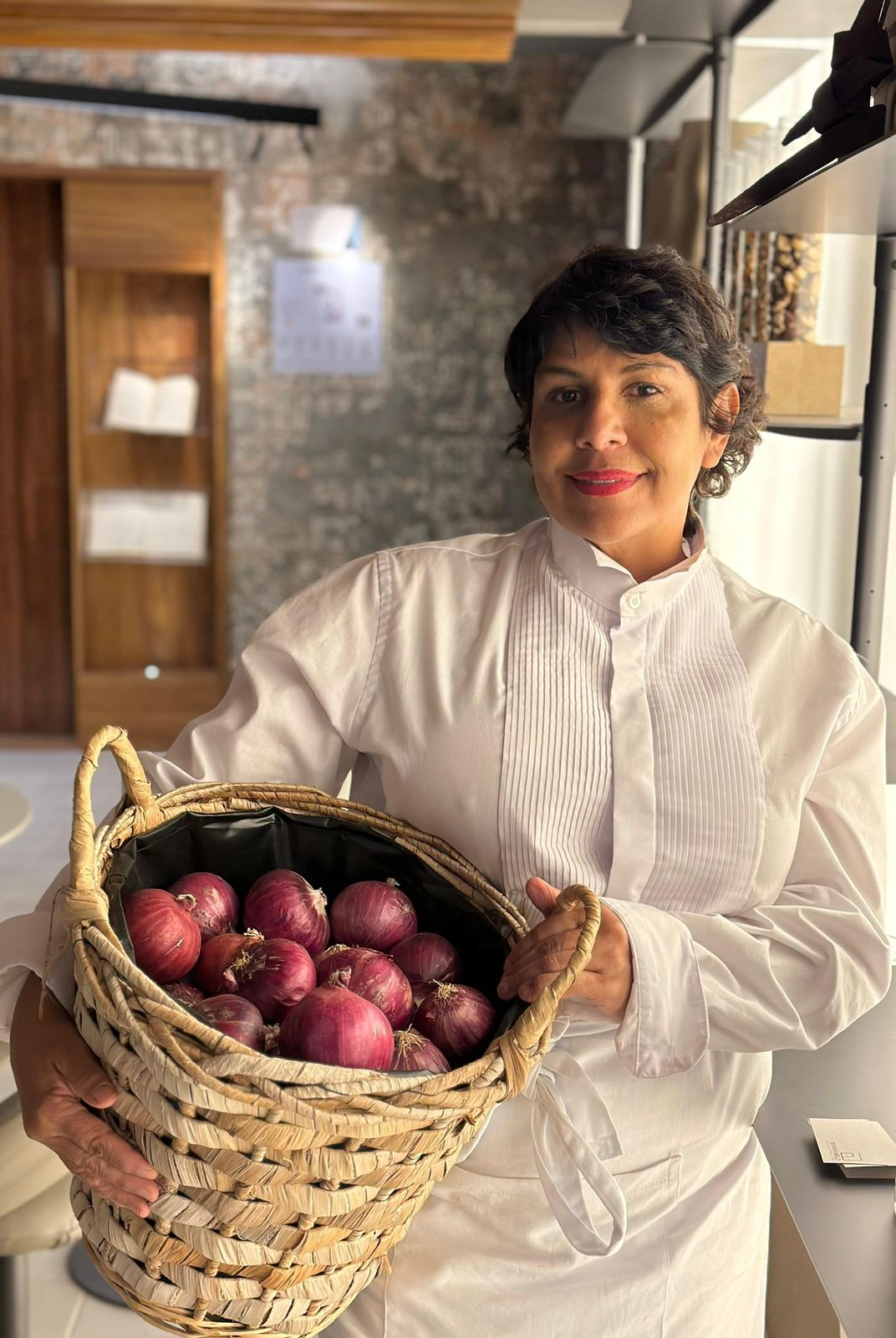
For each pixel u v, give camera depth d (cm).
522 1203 109
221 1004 87
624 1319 110
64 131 534
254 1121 75
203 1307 85
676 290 103
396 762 114
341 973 90
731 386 111
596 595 114
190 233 532
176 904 94
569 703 111
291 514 574
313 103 543
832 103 107
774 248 205
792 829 112
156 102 455
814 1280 178
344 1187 80
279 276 553
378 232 553
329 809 109
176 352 565
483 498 574
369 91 542
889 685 201
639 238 486
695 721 112
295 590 580
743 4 222
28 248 550
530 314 107
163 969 91
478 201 552
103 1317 223
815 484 260
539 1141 103
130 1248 84
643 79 298
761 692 115
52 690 586
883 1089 138
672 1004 101
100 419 566
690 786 110
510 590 117
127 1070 78
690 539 122
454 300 558
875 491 168
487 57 424
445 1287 109
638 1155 111
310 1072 75
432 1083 79
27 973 102
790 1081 139
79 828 91
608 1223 111
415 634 116
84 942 84
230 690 121
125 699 568
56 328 556
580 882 108
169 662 593
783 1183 118
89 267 531
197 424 570
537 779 110
